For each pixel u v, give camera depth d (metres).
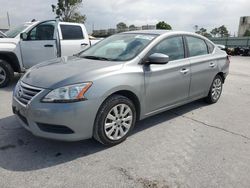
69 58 4.37
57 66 3.78
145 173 3.05
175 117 4.91
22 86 3.52
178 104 4.70
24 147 3.56
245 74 10.95
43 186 2.76
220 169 3.18
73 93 3.15
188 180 2.94
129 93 3.76
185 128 4.41
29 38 7.10
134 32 4.75
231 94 6.95
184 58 4.69
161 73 4.11
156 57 3.78
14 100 3.60
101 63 3.75
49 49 7.18
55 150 3.51
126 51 4.09
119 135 3.71
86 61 3.96
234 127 4.54
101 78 3.36
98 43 4.90
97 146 3.64
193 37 5.07
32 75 3.61
